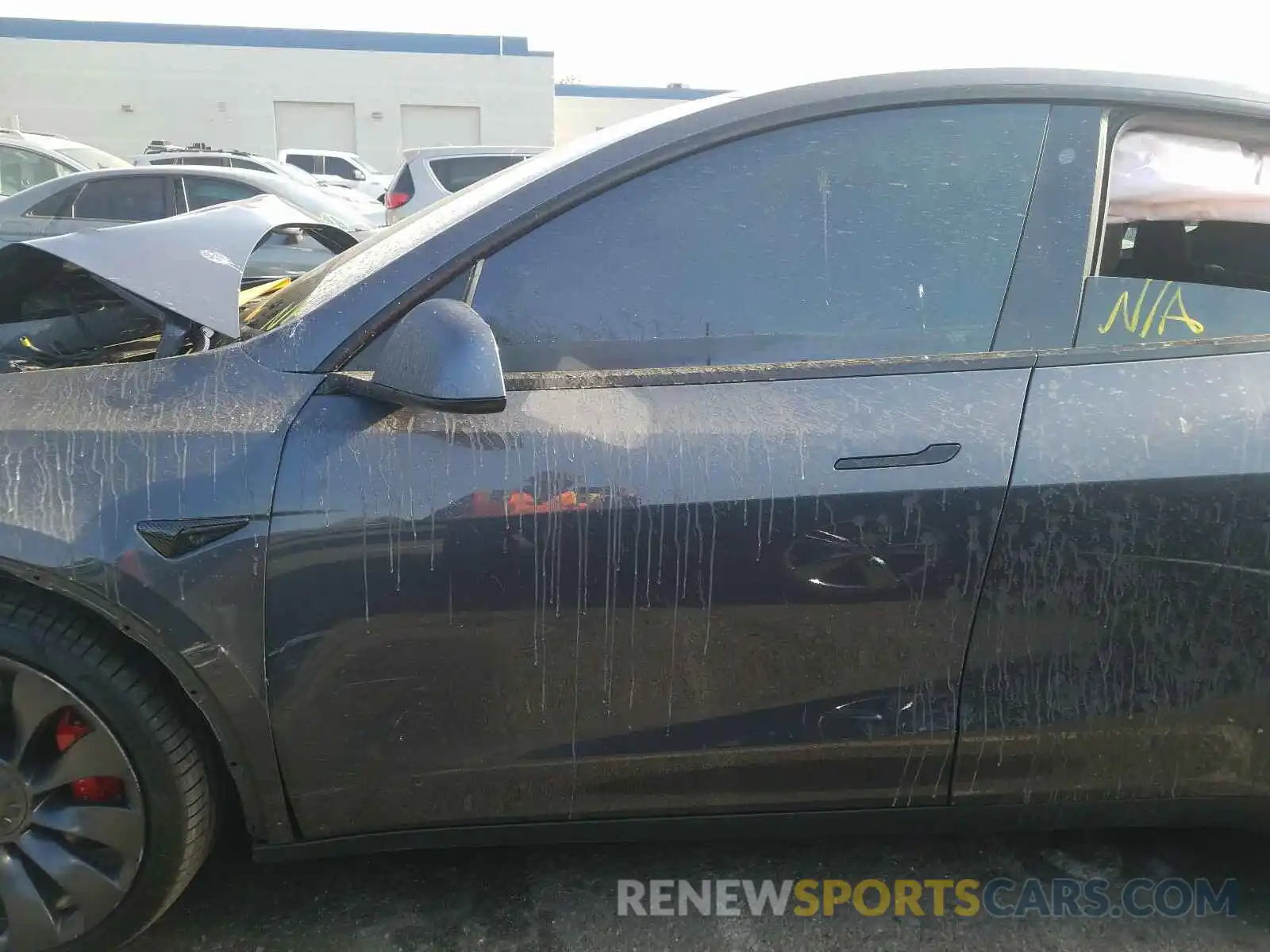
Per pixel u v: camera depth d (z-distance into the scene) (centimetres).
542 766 172
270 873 207
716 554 162
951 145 177
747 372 168
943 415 165
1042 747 174
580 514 160
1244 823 188
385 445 160
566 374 167
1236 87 180
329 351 167
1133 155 178
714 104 181
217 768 174
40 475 156
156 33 2548
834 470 162
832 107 176
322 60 2647
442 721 167
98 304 236
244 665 159
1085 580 165
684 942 191
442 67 2706
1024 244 174
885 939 193
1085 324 172
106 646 159
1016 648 169
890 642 167
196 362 170
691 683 168
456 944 189
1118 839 224
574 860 213
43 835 166
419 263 171
